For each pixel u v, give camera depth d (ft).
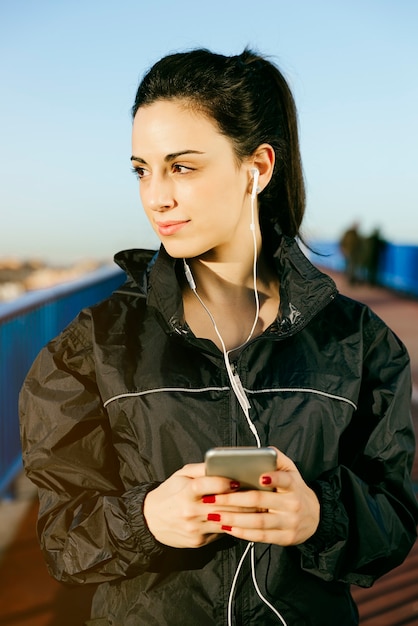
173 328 4.29
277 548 4.14
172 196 4.12
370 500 4.29
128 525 3.94
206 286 4.64
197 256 4.59
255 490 3.58
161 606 4.09
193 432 4.16
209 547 4.11
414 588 10.62
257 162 4.49
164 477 4.16
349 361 4.47
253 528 3.58
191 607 4.08
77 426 4.39
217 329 4.45
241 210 4.46
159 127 4.07
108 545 4.07
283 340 4.45
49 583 10.36
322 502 4.00
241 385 4.21
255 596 4.09
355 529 4.22
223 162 4.18
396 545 4.37
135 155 4.18
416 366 27.37
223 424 4.17
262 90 4.48
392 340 4.72
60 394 4.43
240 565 4.08
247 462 3.48
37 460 4.40
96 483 4.42
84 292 20.92
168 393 4.20
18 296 14.94
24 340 14.46
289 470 3.75
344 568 4.27
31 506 13.43
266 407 4.24
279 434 4.21
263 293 4.74
